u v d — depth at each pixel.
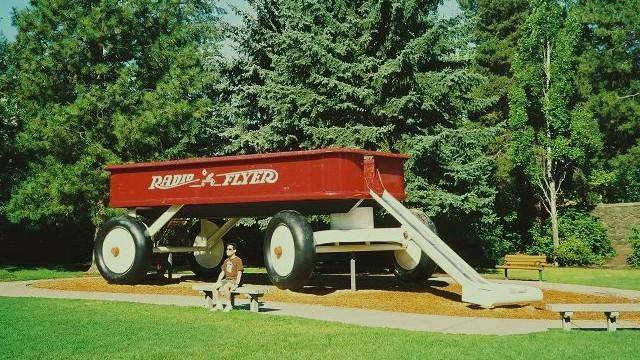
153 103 23.52
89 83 25.14
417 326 10.02
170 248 17.73
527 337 8.69
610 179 32.03
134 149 24.11
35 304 12.36
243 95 27.86
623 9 34.78
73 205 23.23
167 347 7.91
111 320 10.19
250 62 28.88
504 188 32.66
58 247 33.16
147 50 25.45
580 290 16.72
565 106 30.84
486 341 8.34
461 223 27.38
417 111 24.48
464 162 24.95
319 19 25.42
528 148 30.64
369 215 15.38
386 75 23.38
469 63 25.66
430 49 23.64
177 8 28.30
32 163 24.45
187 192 16.12
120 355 7.40
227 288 11.74
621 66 34.81
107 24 24.09
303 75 25.33
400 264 16.23
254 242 30.67
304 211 15.81
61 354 7.44
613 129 35.25
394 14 23.53
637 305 9.82
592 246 29.45
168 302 12.97
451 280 17.55
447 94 23.86
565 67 30.23
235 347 7.93
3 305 12.20
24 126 25.17
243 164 15.28
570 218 30.70
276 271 14.17
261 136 25.89
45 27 24.14
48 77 24.30
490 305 11.58
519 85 31.20
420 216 15.44
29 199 23.20
